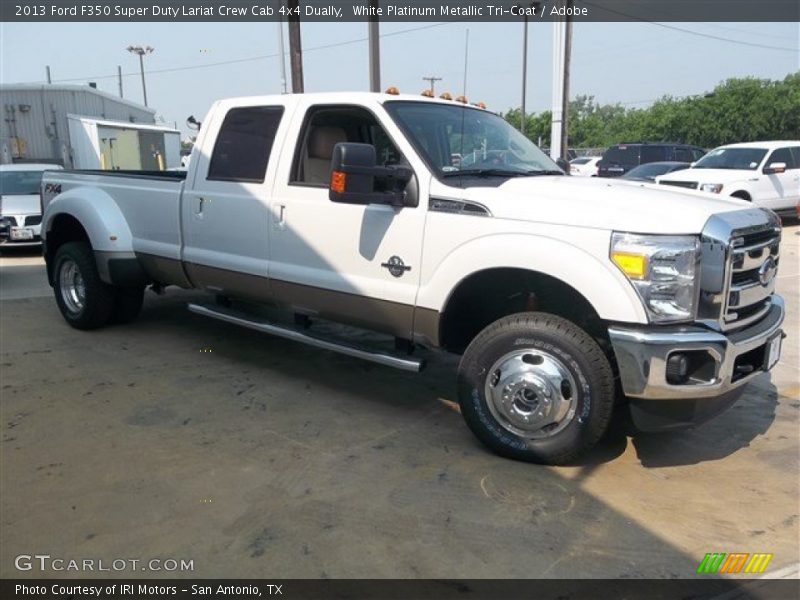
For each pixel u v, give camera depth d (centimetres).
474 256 368
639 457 388
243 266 491
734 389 360
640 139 6650
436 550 296
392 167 396
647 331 329
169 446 396
